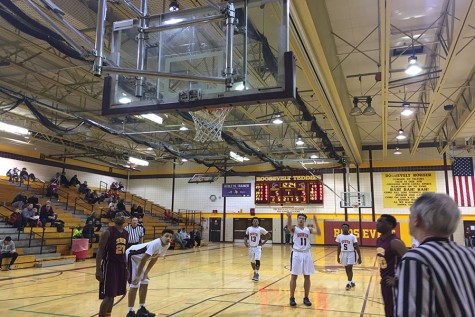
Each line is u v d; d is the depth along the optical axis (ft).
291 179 76.07
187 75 12.73
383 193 69.82
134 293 17.60
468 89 39.04
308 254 21.67
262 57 15.61
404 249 11.50
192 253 56.39
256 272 30.12
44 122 39.06
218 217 80.33
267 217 76.74
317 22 23.31
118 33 15.37
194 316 18.52
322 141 53.83
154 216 78.02
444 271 4.49
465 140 61.31
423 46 31.96
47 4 12.39
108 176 82.79
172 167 85.30
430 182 67.41
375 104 47.50
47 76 37.68
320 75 27.73
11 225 46.01
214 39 14.06
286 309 20.16
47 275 33.06
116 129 55.01
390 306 11.44
